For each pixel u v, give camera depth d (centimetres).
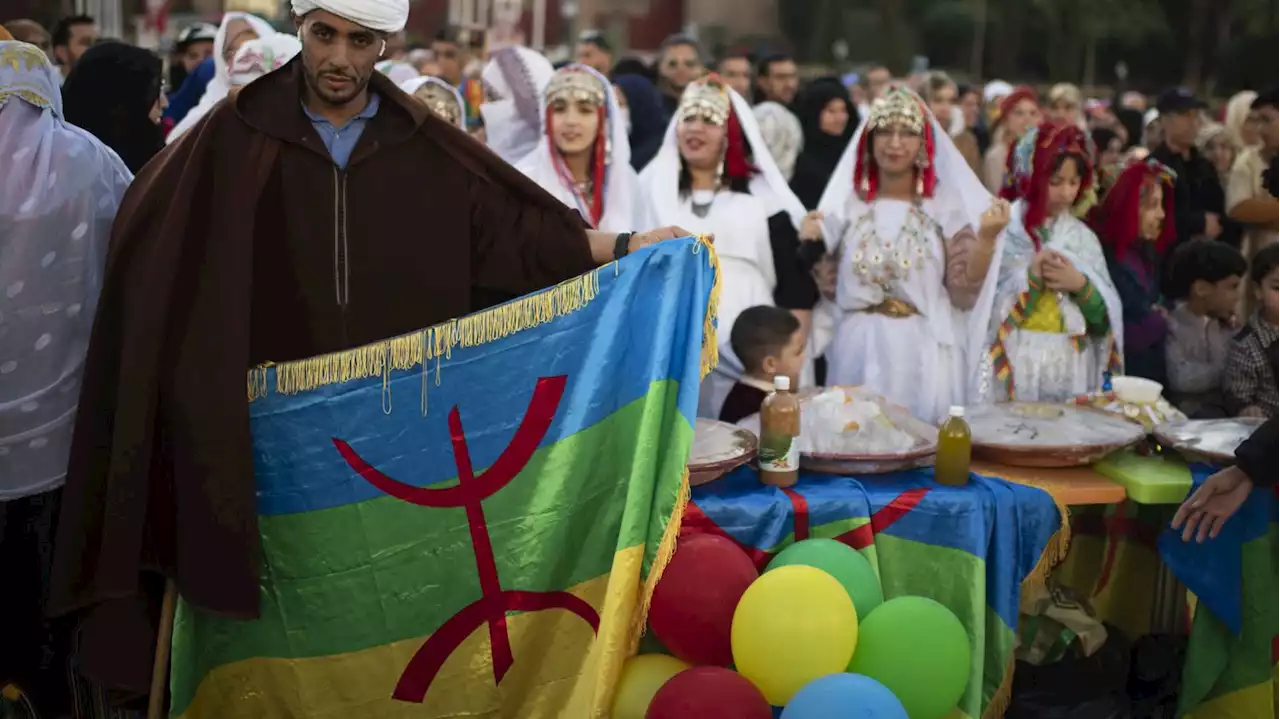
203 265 220
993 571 258
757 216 373
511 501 238
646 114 538
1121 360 351
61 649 258
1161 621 309
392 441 235
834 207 373
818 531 253
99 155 241
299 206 227
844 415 276
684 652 239
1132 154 612
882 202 361
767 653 225
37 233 228
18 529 247
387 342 231
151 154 357
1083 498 266
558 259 241
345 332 232
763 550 250
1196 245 379
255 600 225
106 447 221
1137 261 386
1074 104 732
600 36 675
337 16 210
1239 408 349
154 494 226
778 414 257
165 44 1170
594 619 238
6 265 226
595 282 231
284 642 241
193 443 218
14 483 234
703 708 214
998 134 646
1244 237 546
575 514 236
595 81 373
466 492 237
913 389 356
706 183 377
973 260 346
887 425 275
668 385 228
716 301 231
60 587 221
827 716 208
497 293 249
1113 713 276
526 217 239
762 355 314
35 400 232
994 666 259
